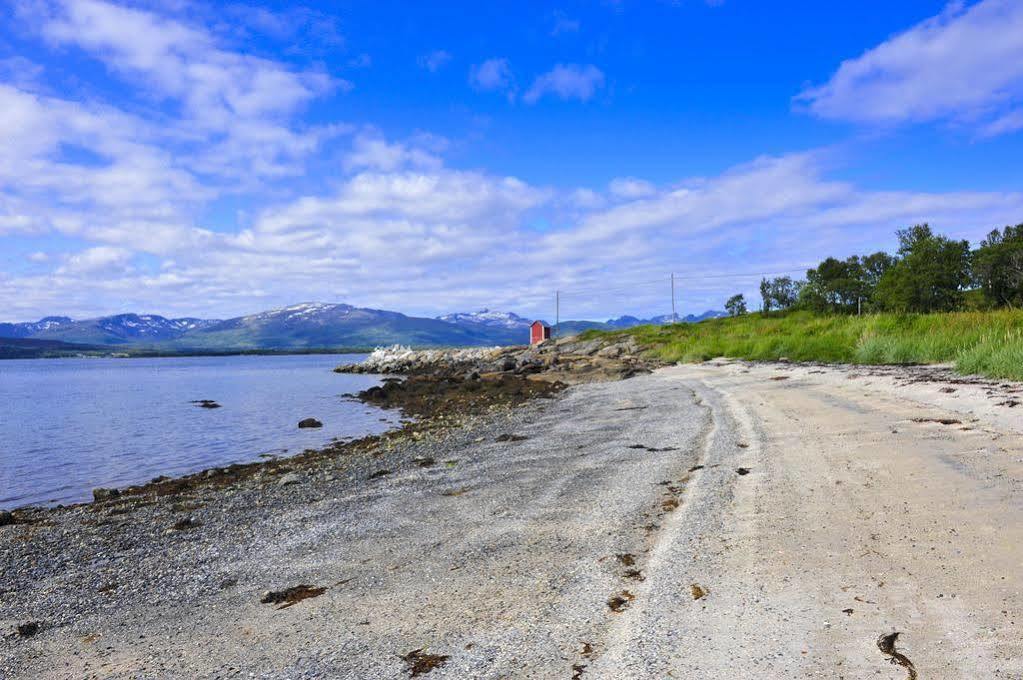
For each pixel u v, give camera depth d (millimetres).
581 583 4855
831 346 27609
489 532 6613
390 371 80750
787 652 3439
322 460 15102
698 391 19547
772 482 7141
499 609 4516
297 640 4359
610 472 9078
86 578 6730
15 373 123875
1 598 6285
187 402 40156
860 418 10656
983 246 52062
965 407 10547
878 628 3592
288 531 7793
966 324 23453
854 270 70438
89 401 43781
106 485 14570
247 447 19656
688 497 7004
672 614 4082
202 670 4047
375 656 3959
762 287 80562
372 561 6062
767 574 4555
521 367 44000
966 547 4590
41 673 4316
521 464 10773
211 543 7688
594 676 3418
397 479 10797
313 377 73938
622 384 27703
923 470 6840
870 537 5047
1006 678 2971
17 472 16688
